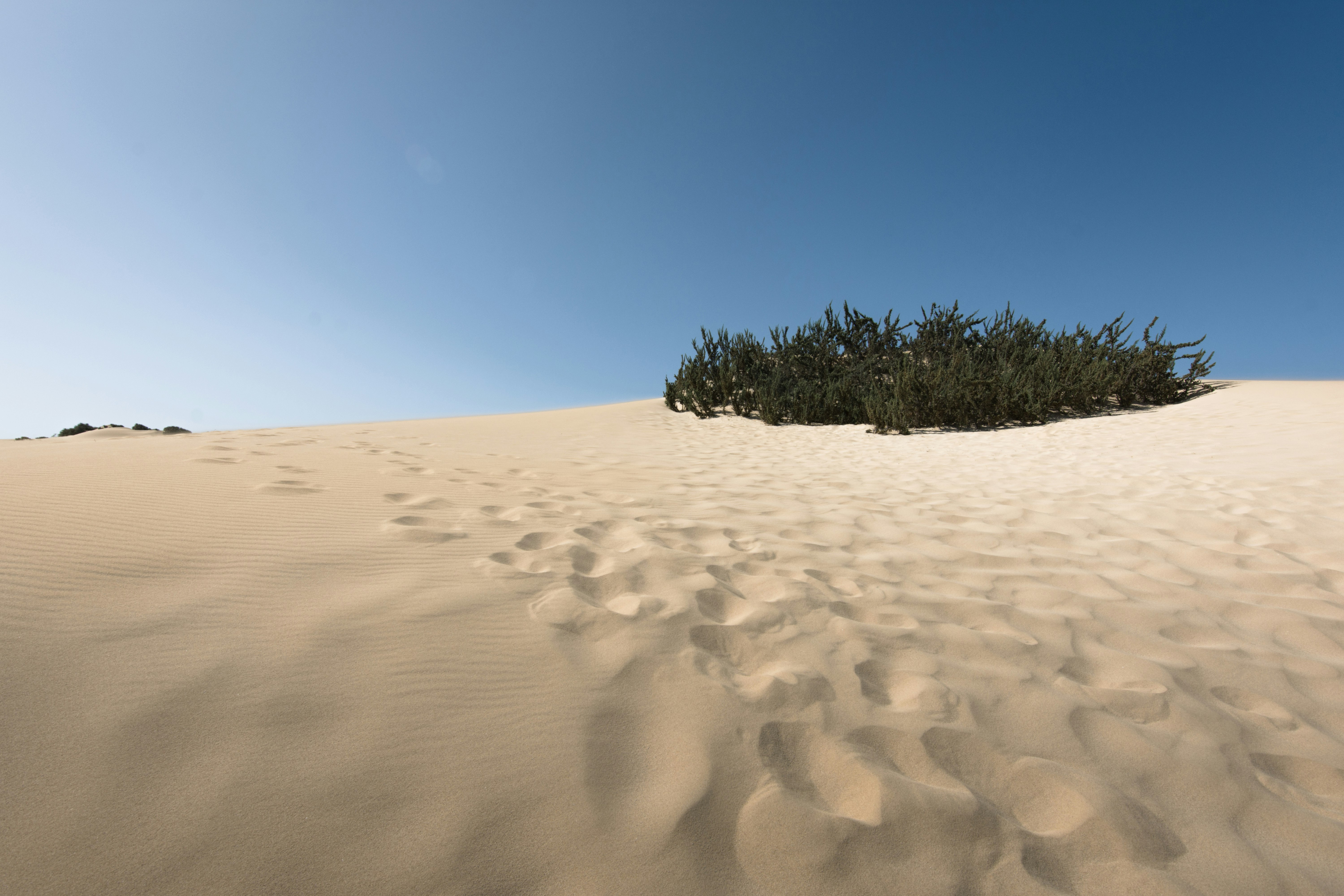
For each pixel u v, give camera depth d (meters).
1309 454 5.38
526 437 8.82
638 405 16.42
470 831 1.07
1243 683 1.87
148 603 1.72
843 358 15.36
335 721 1.30
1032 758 1.44
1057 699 1.71
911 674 1.80
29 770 1.08
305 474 3.73
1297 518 3.66
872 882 1.06
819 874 1.06
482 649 1.67
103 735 1.18
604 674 1.61
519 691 1.50
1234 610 2.41
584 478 4.81
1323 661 2.02
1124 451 6.93
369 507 3.02
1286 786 1.41
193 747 1.18
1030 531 3.59
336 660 1.53
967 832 1.19
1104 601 2.48
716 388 14.88
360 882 0.96
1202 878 1.13
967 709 1.62
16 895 0.88
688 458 7.39
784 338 16.03
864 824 1.18
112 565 1.94
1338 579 2.74
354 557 2.26
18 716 1.20
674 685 1.59
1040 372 11.54
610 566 2.43
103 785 1.07
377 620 1.76
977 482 5.50
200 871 0.94
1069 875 1.12
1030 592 2.56
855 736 1.46
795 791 1.26
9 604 1.61
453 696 1.45
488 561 2.36
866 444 9.54
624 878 1.01
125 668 1.39
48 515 2.36
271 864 0.97
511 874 1.00
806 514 3.87
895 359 14.20
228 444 5.24
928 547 3.21
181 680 1.37
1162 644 2.11
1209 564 2.96
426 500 3.29
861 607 2.28
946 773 1.36
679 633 1.88
